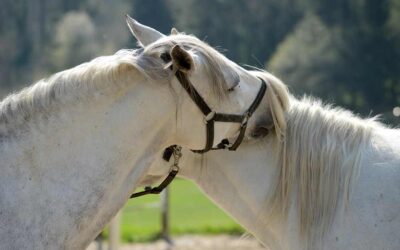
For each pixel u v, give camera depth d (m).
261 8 61.81
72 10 81.25
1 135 6.57
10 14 78.12
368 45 58.16
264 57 60.78
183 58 6.62
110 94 6.74
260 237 7.46
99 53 72.94
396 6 58.69
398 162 6.94
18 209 6.39
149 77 6.74
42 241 6.42
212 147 7.19
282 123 7.25
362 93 56.91
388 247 6.64
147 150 6.92
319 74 57.31
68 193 6.56
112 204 6.82
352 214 6.81
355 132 7.19
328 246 6.87
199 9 60.44
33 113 6.63
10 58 74.38
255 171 7.36
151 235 22.36
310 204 7.06
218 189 7.59
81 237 6.65
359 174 6.93
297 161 7.21
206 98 6.91
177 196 32.69
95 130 6.70
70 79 6.75
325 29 59.38
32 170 6.51
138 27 7.25
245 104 7.16
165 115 6.88
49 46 75.44
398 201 6.72
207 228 23.67
